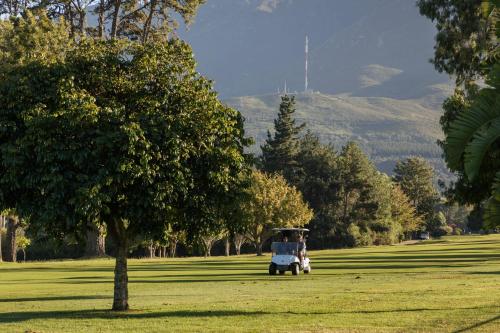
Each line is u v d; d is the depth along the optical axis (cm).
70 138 2905
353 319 2791
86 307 3534
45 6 9156
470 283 4506
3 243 12488
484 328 2481
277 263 6162
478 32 6359
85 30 9688
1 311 3409
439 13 6625
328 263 8456
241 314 3011
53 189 2909
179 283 5262
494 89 1944
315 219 19512
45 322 2894
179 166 3005
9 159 2878
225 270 7350
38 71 3059
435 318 2769
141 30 9844
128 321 2869
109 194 2905
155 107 3088
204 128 3112
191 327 2656
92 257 11638
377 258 9812
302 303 3388
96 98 3077
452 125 1941
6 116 3005
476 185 4850
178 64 3197
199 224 3203
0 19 8850
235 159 3152
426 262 8294
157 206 2977
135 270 7594
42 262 10462
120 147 2911
